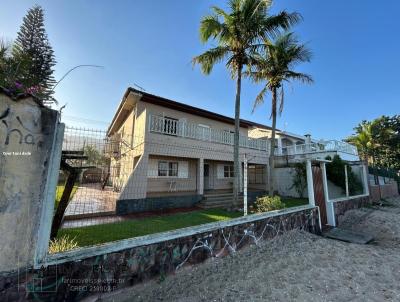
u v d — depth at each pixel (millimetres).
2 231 2381
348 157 17609
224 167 16047
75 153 4238
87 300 2953
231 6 9625
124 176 12555
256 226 5930
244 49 9961
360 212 11336
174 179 12547
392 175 20828
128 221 7211
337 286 3916
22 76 5074
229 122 16594
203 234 4590
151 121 10570
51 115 2875
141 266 3559
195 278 4023
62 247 3387
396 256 5523
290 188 17375
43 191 2717
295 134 23016
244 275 4246
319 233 8109
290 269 4594
